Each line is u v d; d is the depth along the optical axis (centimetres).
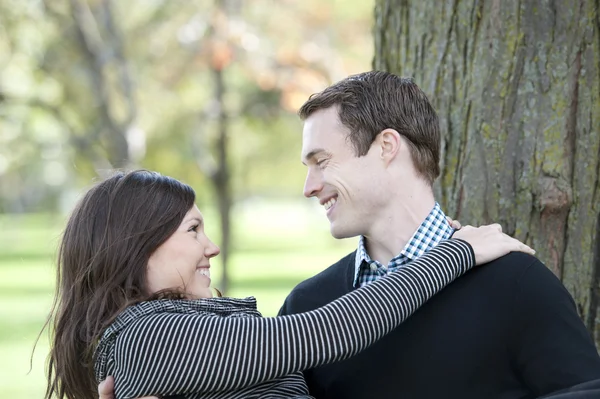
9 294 1916
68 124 1273
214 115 1252
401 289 239
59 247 267
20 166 2789
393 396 256
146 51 1344
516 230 321
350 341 232
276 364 230
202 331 233
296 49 1165
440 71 339
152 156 1477
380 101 268
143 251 253
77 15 1215
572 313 246
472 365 249
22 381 1010
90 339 251
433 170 275
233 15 1141
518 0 322
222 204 1255
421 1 347
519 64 322
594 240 319
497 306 250
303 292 293
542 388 241
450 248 251
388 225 270
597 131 319
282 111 1234
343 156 269
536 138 320
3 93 1284
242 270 2214
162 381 232
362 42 1254
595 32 320
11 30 1271
